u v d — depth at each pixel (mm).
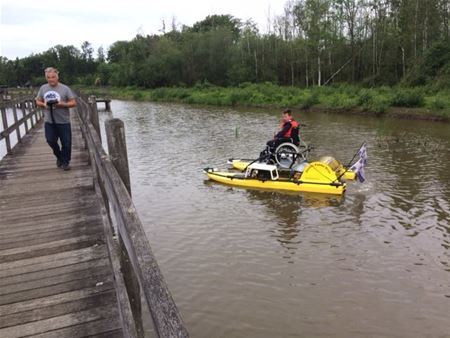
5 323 3303
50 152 10305
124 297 2414
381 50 43312
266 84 50344
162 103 49281
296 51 53156
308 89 44844
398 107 29344
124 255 3191
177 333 1219
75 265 4219
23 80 103812
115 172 2818
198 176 13617
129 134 23484
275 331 5695
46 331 3191
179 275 7168
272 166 12141
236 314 6078
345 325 5805
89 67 105438
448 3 39719
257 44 58688
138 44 77250
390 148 17422
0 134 9180
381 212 9867
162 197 11398
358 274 7121
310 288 6730
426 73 35562
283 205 10570
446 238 8367
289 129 12672
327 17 48375
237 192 11750
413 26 40688
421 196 10922
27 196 6516
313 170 11680
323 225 9219
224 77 61969
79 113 13828
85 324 3270
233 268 7383
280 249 8094
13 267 4203
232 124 26875
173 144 19797
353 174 12695
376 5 45594
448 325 5773
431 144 18078
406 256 7699
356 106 31375
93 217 5535
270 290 6688
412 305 6242
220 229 9102
